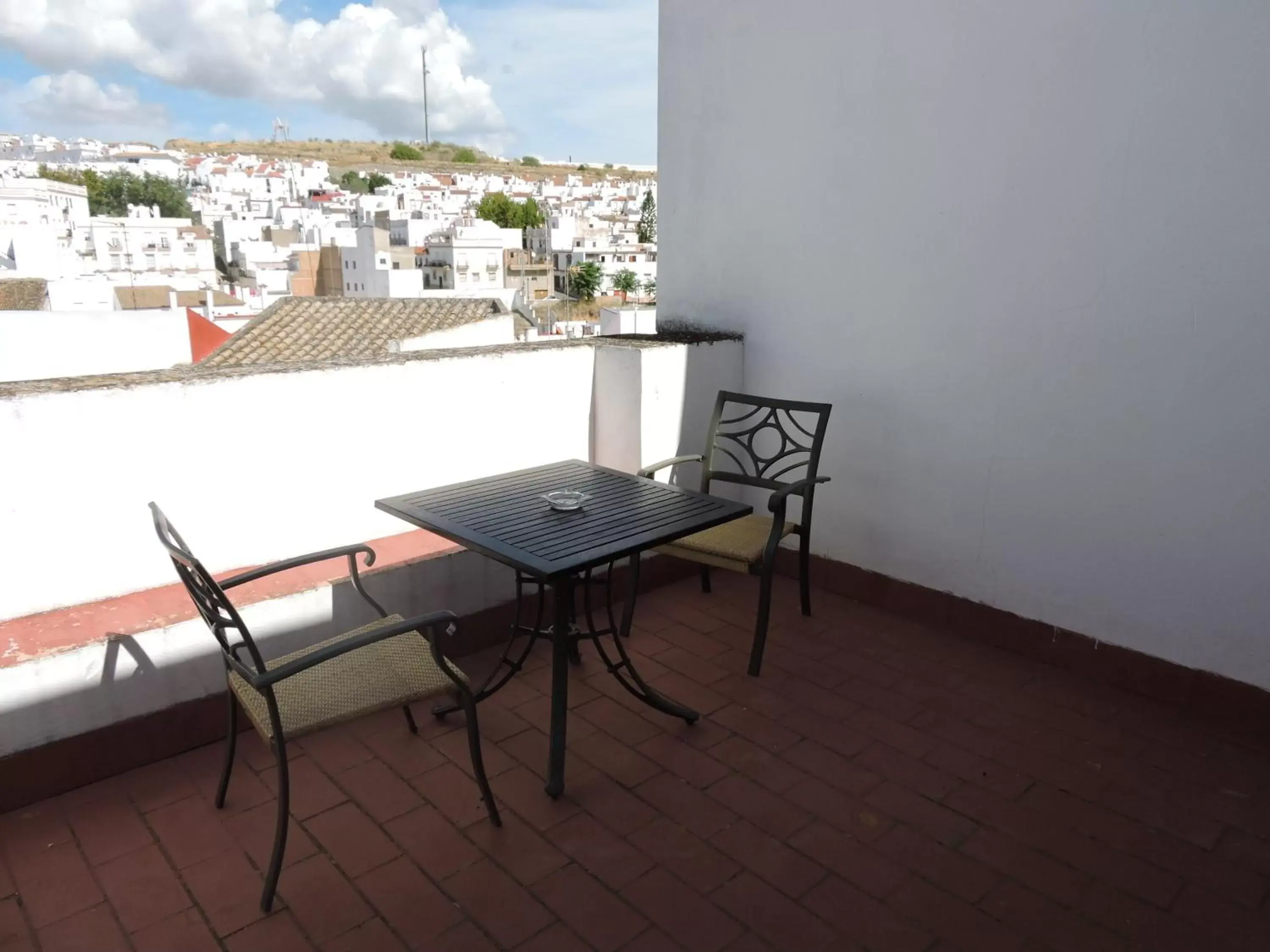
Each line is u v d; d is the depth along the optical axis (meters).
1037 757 2.61
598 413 3.93
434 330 12.20
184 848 2.19
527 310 28.28
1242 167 2.47
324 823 2.29
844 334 3.64
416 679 2.19
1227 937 1.91
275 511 3.03
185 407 2.76
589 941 1.88
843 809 2.36
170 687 2.57
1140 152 2.66
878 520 3.67
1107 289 2.82
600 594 3.70
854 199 3.48
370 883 2.06
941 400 3.35
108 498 2.64
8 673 2.26
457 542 2.34
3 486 2.45
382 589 2.97
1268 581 2.63
